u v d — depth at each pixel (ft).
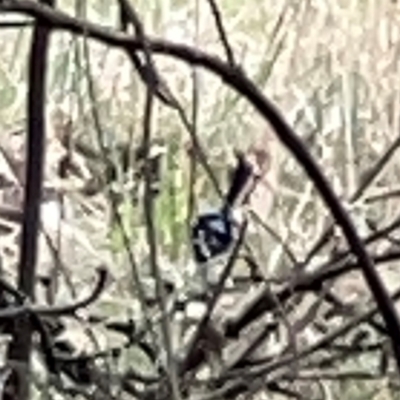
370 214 5.10
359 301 4.40
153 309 4.22
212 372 3.84
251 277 3.89
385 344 3.96
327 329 4.21
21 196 5.22
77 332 3.88
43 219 4.93
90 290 4.51
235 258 3.62
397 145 4.20
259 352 4.20
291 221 5.26
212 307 3.66
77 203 5.22
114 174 5.08
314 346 3.85
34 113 3.05
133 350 4.05
